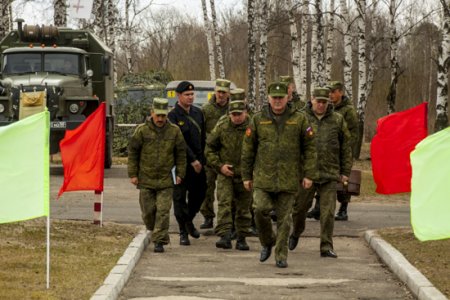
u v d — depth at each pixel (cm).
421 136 1864
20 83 3111
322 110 1686
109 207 2345
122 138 4466
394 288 1414
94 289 1309
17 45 3397
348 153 1702
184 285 1423
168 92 4069
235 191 1772
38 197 1248
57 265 1477
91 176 1898
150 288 1400
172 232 1975
